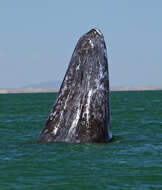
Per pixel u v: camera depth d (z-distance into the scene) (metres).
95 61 49.25
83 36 50.25
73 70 49.81
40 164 42.59
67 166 41.69
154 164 42.69
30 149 49.38
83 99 49.34
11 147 52.47
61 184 36.12
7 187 35.38
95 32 50.22
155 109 131.00
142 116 102.88
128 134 66.31
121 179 37.44
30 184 36.22
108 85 50.41
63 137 50.12
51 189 34.91
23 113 122.19
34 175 38.91
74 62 49.84
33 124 85.38
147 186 35.47
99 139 50.38
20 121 92.38
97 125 49.78
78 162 43.12
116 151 48.25
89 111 49.38
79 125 49.50
